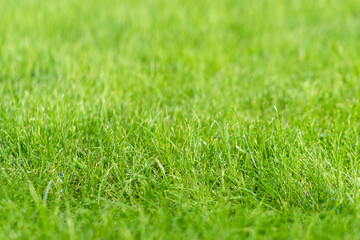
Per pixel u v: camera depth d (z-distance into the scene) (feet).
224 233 7.80
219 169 9.97
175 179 9.59
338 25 21.68
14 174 9.62
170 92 14.29
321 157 10.00
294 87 14.96
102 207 9.06
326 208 8.79
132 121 11.78
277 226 8.34
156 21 22.74
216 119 11.87
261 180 9.46
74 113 11.78
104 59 17.17
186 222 8.26
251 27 21.93
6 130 10.85
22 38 19.42
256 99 13.73
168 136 10.83
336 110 12.73
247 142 10.36
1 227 7.79
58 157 10.25
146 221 8.17
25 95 13.11
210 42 19.74
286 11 24.70
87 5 25.79
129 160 10.26
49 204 8.93
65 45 18.38
